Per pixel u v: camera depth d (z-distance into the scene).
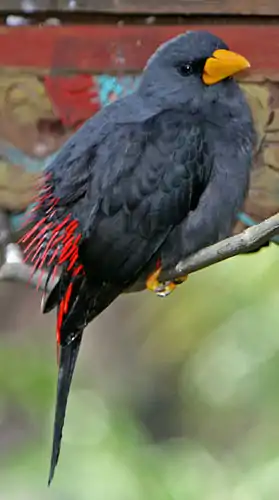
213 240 10.08
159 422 15.88
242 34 11.02
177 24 11.06
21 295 17.64
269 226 8.77
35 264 9.94
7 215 10.98
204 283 13.55
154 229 9.81
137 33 11.06
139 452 12.83
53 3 11.02
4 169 11.02
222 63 10.12
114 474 12.46
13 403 13.57
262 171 10.96
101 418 13.05
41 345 14.71
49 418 13.03
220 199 10.05
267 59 10.99
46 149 11.08
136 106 10.12
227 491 12.90
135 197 9.77
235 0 10.97
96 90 11.09
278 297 13.10
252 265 13.23
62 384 9.72
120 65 11.06
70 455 12.68
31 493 12.66
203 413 14.41
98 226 9.73
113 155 9.82
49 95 11.09
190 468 13.09
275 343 13.17
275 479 12.88
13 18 11.11
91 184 9.79
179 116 10.05
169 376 16.05
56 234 9.77
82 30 11.09
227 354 13.33
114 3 11.01
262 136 10.96
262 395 13.31
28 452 12.95
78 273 9.76
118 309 17.16
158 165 9.82
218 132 10.11
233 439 14.20
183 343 13.83
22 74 11.09
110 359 16.91
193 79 10.16
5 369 13.12
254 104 10.99
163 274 10.05
